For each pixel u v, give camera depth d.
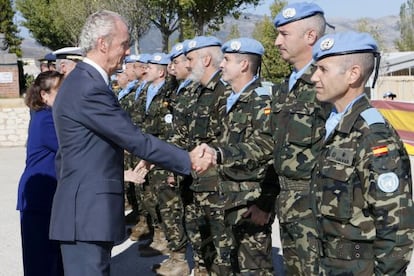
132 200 6.33
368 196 2.23
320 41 2.43
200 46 3.92
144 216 5.84
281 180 3.07
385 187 2.17
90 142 2.87
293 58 3.06
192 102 4.18
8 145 14.16
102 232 2.84
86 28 2.91
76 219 2.84
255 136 3.32
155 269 4.85
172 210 4.71
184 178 4.21
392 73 26.62
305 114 2.91
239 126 3.48
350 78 2.36
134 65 6.08
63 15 27.88
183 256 4.81
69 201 2.86
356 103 2.36
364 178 2.25
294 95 3.03
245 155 3.26
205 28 21.12
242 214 3.51
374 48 2.36
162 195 4.71
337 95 2.40
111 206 2.88
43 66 5.70
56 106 2.92
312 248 2.91
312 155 2.91
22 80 23.62
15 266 5.14
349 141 2.32
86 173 2.86
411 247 2.17
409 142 10.57
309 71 2.98
